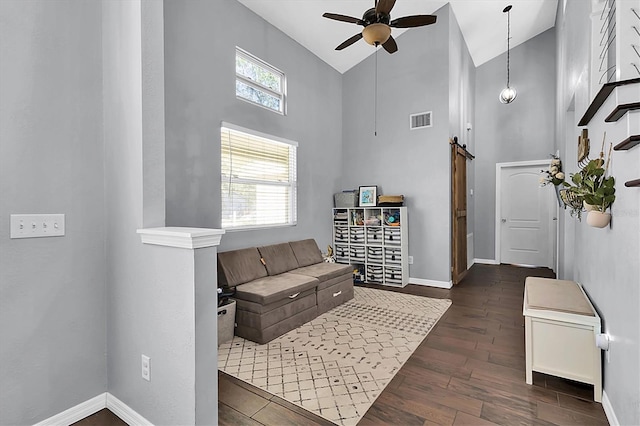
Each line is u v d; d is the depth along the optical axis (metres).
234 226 3.57
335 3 3.85
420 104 4.75
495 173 6.39
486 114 6.46
